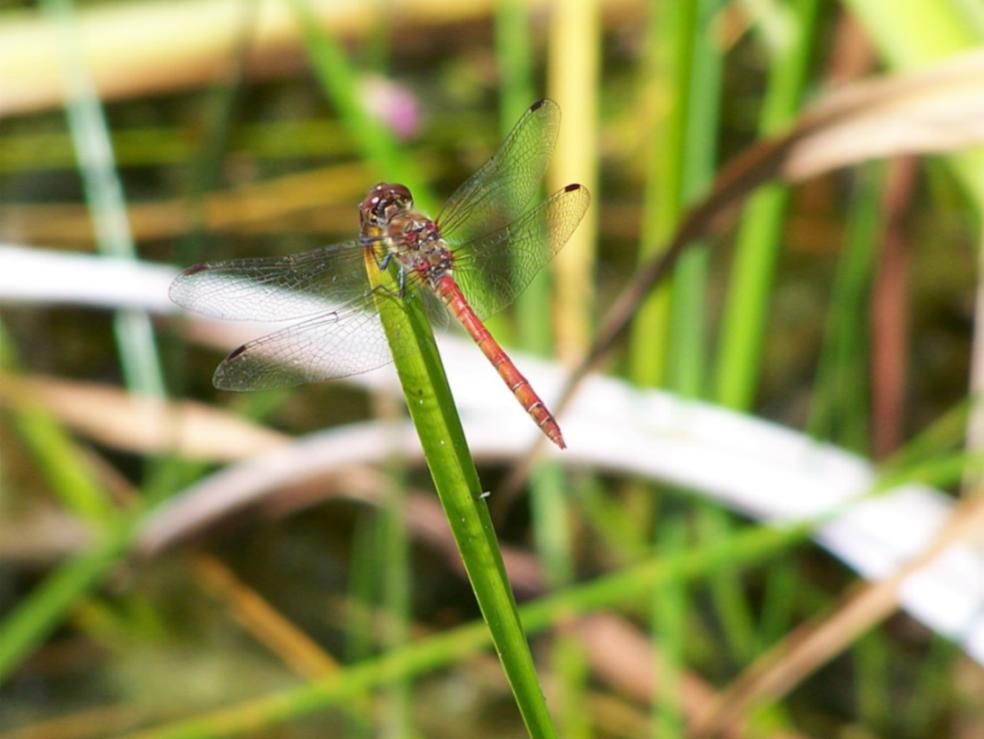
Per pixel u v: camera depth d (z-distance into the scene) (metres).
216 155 0.31
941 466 0.26
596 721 0.31
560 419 0.30
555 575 0.30
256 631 0.32
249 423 0.32
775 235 0.30
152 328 0.32
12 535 0.32
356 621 0.32
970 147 0.25
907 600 0.28
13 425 0.34
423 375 0.20
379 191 0.26
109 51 0.34
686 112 0.28
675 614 0.29
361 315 0.25
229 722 0.27
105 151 0.31
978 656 0.28
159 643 0.32
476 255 0.26
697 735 0.28
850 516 0.29
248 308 0.25
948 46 0.25
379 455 0.30
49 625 0.30
